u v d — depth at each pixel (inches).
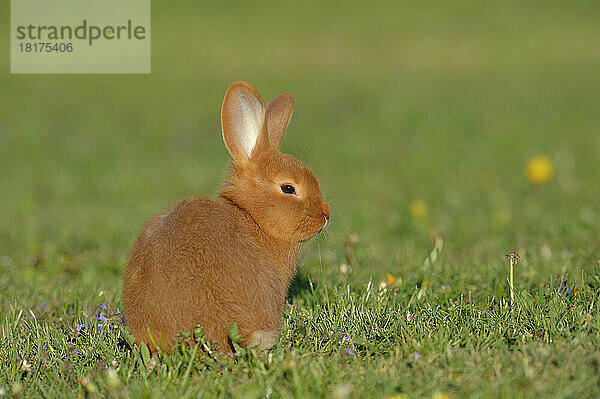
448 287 493.0
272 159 442.6
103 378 359.6
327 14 2763.3
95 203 964.6
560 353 347.6
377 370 345.7
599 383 321.1
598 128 1301.7
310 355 372.2
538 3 2743.6
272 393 331.0
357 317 428.1
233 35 2551.7
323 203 444.5
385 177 1045.2
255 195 433.4
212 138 1376.7
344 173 1071.6
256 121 451.5
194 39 2502.5
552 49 2207.2
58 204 968.9
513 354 357.4
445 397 306.2
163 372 352.2
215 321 362.3
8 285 584.7
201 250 367.6
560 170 1012.5
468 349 369.7
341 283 518.3
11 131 1455.5
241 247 378.9
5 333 447.8
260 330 370.0
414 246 675.4
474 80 1871.3
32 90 1873.8
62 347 410.0
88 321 450.0
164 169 1156.5
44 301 519.5
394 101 1625.2
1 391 352.8
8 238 778.8
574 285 455.5
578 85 1736.0
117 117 1593.3
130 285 383.6
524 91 1695.4
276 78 1998.0
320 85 1886.1
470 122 1402.6
